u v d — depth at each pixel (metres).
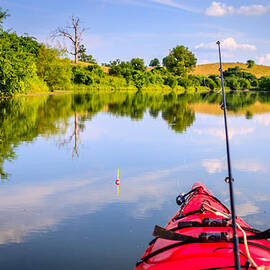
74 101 36.00
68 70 58.91
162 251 3.22
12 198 6.58
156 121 20.05
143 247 4.55
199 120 20.64
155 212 5.84
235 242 2.13
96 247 4.55
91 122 19.11
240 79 109.06
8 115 20.83
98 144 12.45
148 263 3.13
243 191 7.03
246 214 5.70
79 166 9.16
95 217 5.61
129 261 4.19
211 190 7.12
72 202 6.35
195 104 35.66
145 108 29.78
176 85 96.38
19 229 5.14
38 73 54.62
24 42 64.44
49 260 4.21
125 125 18.09
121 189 7.15
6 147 11.63
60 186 7.37
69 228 5.16
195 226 3.59
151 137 14.15
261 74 155.62
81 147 11.84
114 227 5.19
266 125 17.86
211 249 2.98
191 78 107.88
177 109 29.00
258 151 11.09
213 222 3.54
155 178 8.02
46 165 9.26
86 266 4.07
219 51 3.53
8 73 32.97
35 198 6.58
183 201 4.65
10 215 5.70
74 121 19.31
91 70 78.62
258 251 3.04
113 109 28.09
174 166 9.18
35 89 49.16
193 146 12.14
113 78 82.62
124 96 49.72
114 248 4.53
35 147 11.71
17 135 14.03
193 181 7.77
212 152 11.04
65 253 4.38
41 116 21.09
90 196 6.70
